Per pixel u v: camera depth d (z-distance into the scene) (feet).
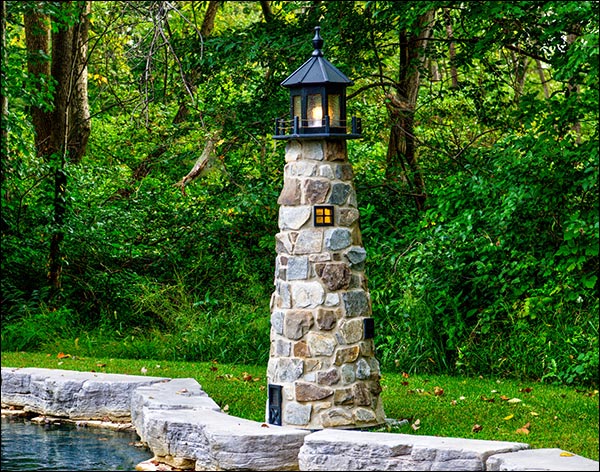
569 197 36.99
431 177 51.44
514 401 32.04
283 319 28.35
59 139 53.42
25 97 48.60
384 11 43.75
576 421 28.48
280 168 51.47
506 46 46.42
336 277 28.04
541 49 46.37
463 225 41.73
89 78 67.56
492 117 52.54
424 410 30.89
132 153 64.49
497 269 41.86
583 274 38.78
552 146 35.29
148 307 50.08
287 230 28.53
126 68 67.56
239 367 41.60
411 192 50.60
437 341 41.32
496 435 26.68
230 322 45.96
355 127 28.50
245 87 54.95
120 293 51.37
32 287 52.65
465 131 55.47
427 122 52.85
